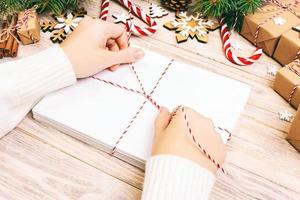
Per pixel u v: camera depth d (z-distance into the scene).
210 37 0.79
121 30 0.69
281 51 0.72
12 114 0.60
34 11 0.75
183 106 0.58
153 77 0.67
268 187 0.57
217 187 0.57
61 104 0.62
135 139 0.58
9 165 0.58
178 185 0.48
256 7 0.75
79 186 0.56
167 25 0.79
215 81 0.66
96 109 0.62
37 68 0.61
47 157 0.59
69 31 0.77
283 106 0.68
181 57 0.75
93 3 0.84
